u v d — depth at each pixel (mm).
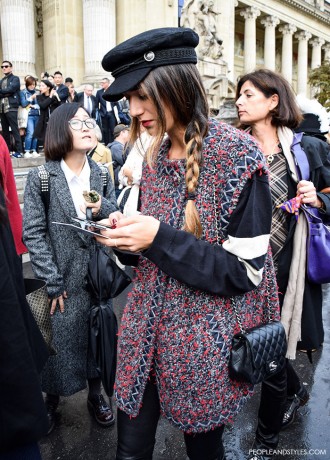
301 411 2924
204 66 20500
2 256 1196
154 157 1487
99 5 18000
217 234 1438
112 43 18531
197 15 20891
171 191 1493
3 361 1175
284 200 2348
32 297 1961
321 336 2439
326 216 2402
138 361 1501
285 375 2115
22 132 11719
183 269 1345
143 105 1398
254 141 1424
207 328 1447
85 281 2539
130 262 1605
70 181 2537
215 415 1483
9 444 1195
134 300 1577
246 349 1454
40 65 20609
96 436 2672
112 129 11047
